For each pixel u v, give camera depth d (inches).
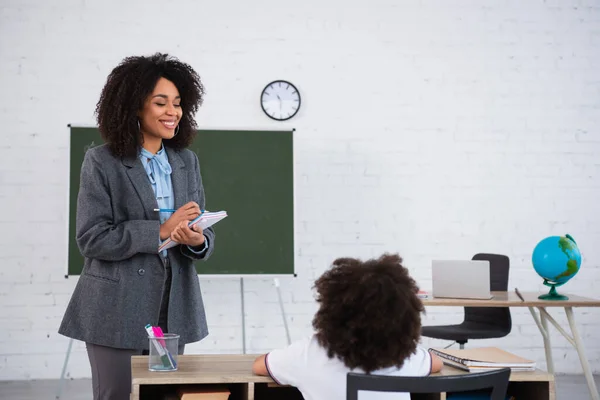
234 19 192.9
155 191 86.0
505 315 158.6
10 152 184.7
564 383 184.7
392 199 195.5
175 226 80.7
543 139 199.5
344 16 195.8
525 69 199.5
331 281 63.9
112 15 189.2
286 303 193.3
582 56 200.8
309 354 66.1
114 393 83.0
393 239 195.2
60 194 186.1
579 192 199.6
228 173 184.7
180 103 87.4
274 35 193.8
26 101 185.5
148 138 86.0
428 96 197.0
